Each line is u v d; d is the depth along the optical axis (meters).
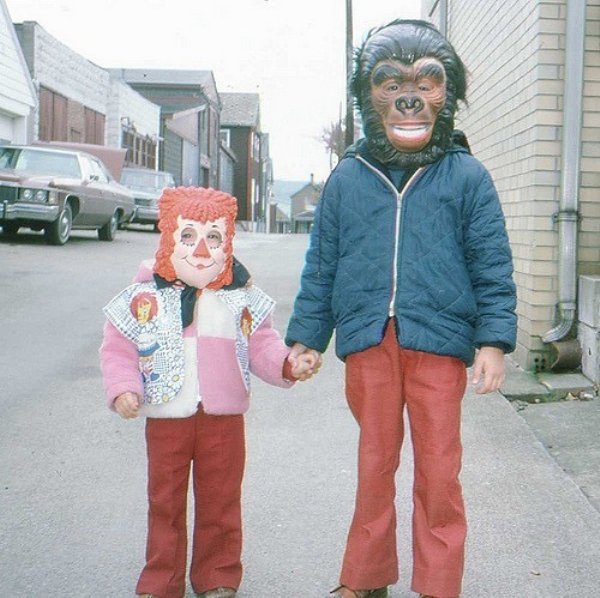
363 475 2.76
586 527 3.63
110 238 17.16
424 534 2.69
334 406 5.43
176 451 2.78
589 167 6.08
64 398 5.58
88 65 25.66
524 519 3.70
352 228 2.78
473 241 2.71
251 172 60.28
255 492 3.99
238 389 2.81
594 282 5.81
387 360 2.74
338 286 2.80
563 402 5.68
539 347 6.18
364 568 2.74
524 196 6.39
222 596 2.90
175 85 44.12
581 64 5.92
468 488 4.05
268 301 2.93
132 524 3.65
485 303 2.71
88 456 4.50
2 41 18.53
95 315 8.50
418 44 2.70
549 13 6.02
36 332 7.64
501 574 3.18
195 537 2.92
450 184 2.71
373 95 2.73
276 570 3.22
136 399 2.69
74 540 3.49
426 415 2.68
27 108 20.25
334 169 2.88
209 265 2.74
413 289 2.69
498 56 7.22
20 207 14.02
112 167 20.73
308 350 2.89
